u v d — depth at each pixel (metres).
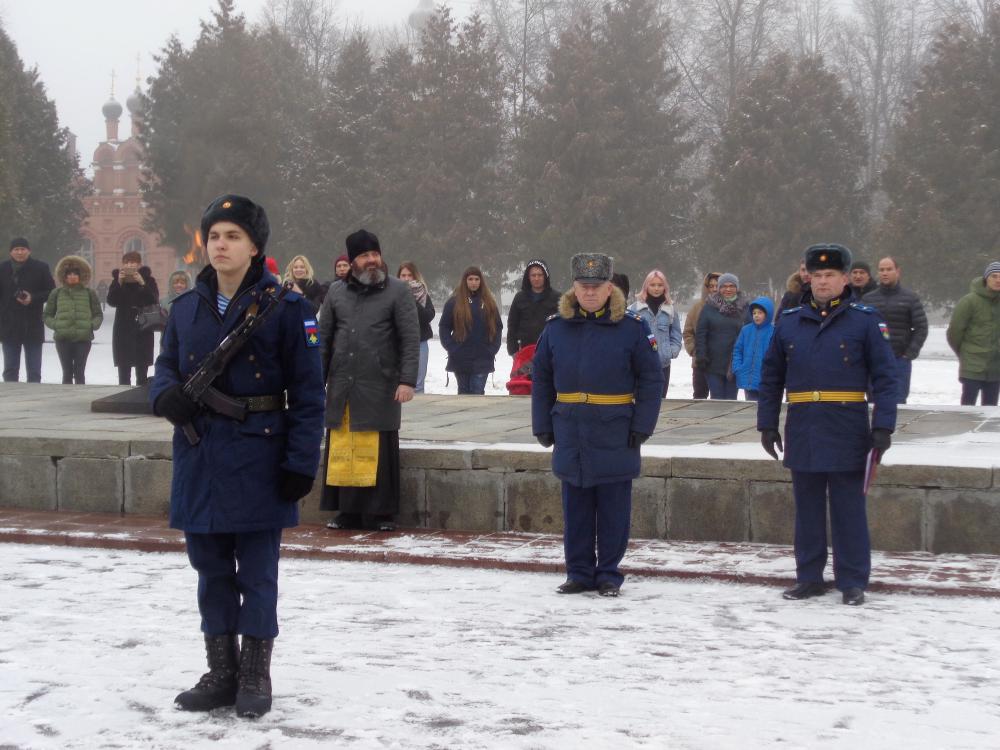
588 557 7.37
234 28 64.31
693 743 4.49
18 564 8.09
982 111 52.34
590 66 57.53
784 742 4.51
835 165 57.66
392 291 9.04
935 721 4.79
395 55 62.75
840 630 6.39
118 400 12.21
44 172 63.75
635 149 57.84
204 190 63.16
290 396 4.96
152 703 4.96
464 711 4.87
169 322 5.01
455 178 58.91
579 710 4.90
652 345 7.34
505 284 61.62
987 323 14.01
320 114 61.25
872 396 7.22
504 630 6.33
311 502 9.49
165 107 66.06
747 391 14.69
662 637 6.20
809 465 7.18
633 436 7.30
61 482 9.94
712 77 68.06
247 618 4.89
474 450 9.16
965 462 8.30
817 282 7.34
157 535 8.82
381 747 4.43
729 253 56.94
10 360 18.36
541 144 58.22
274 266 13.59
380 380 9.00
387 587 7.44
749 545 8.55
